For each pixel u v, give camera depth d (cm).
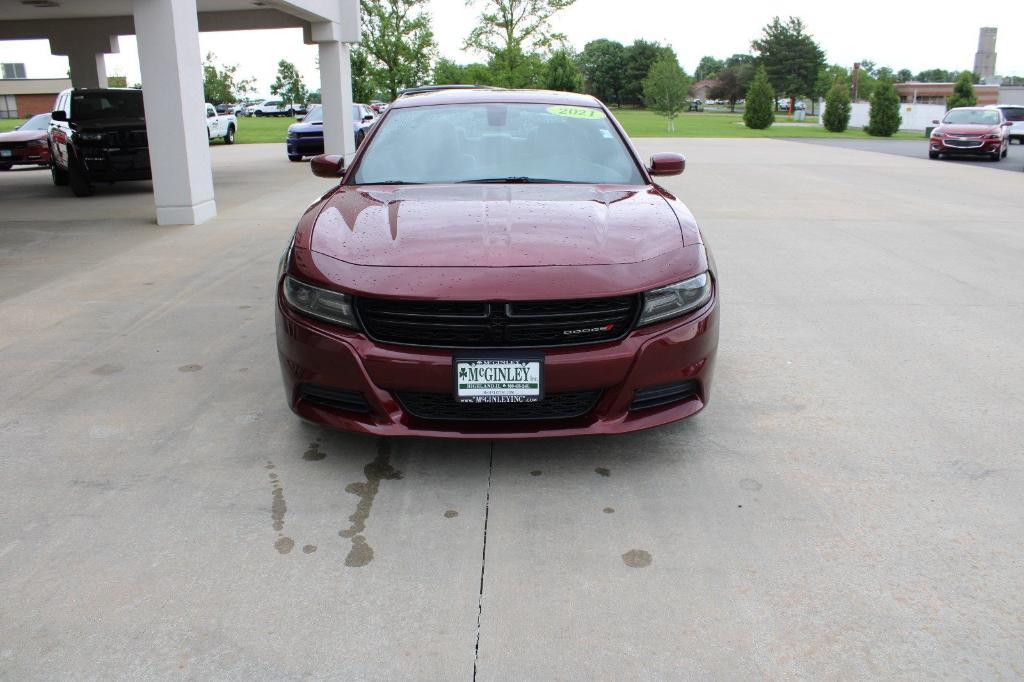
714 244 738
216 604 213
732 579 224
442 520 255
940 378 387
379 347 264
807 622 207
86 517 256
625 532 248
